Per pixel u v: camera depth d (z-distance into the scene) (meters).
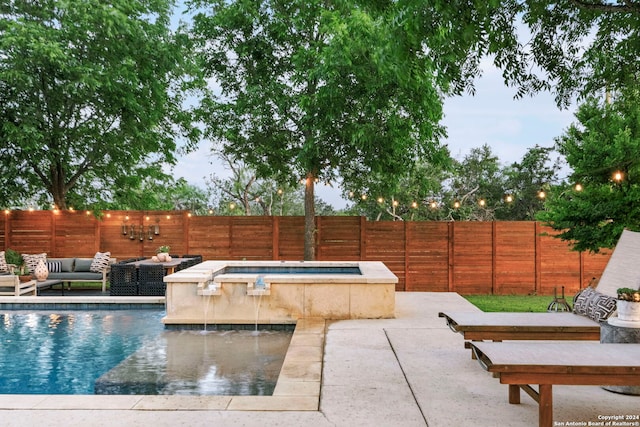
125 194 18.14
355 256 14.65
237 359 6.16
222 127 14.86
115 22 14.49
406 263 14.63
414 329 7.27
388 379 4.81
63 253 14.73
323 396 4.32
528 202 24.33
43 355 6.58
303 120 12.94
